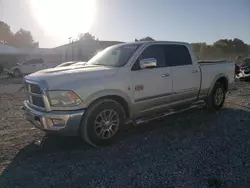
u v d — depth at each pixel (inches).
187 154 150.3
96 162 141.6
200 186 115.2
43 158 147.8
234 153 150.8
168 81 195.6
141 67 175.9
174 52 208.2
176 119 227.3
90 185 117.4
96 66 181.3
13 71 897.5
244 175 124.6
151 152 154.4
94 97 153.4
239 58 1093.1
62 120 145.7
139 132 191.9
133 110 176.1
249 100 323.0
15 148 163.2
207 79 234.5
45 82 149.1
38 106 156.8
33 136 186.4
